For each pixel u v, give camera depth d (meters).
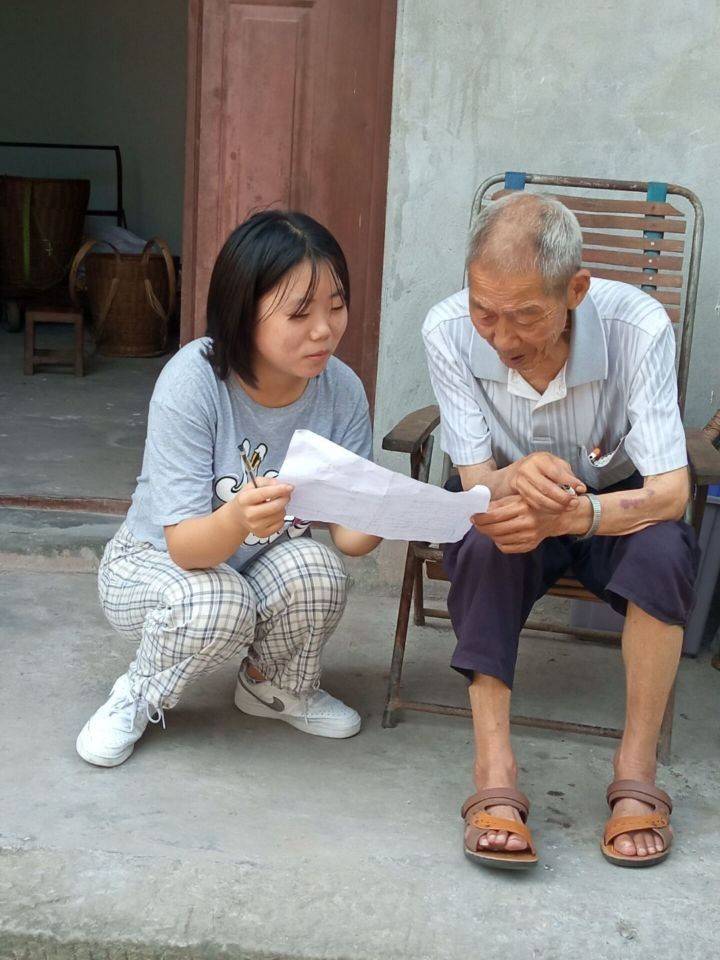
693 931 2.07
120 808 2.34
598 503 2.18
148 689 2.49
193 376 2.32
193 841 2.24
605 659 3.20
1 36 8.39
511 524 2.14
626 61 3.19
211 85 3.54
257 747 2.62
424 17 3.23
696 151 3.22
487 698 2.25
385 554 3.53
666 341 2.25
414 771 2.56
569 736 2.75
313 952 2.01
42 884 2.12
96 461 4.69
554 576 2.46
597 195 3.29
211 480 2.38
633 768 2.28
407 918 2.07
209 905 2.08
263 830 2.29
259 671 2.67
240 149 3.57
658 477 2.22
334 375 2.48
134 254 6.91
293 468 2.04
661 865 2.25
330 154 3.54
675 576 2.18
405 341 3.42
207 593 2.35
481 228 2.03
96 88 8.45
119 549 2.57
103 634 3.20
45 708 2.76
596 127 3.24
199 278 3.69
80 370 6.46
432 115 3.29
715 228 3.25
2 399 5.79
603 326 2.29
